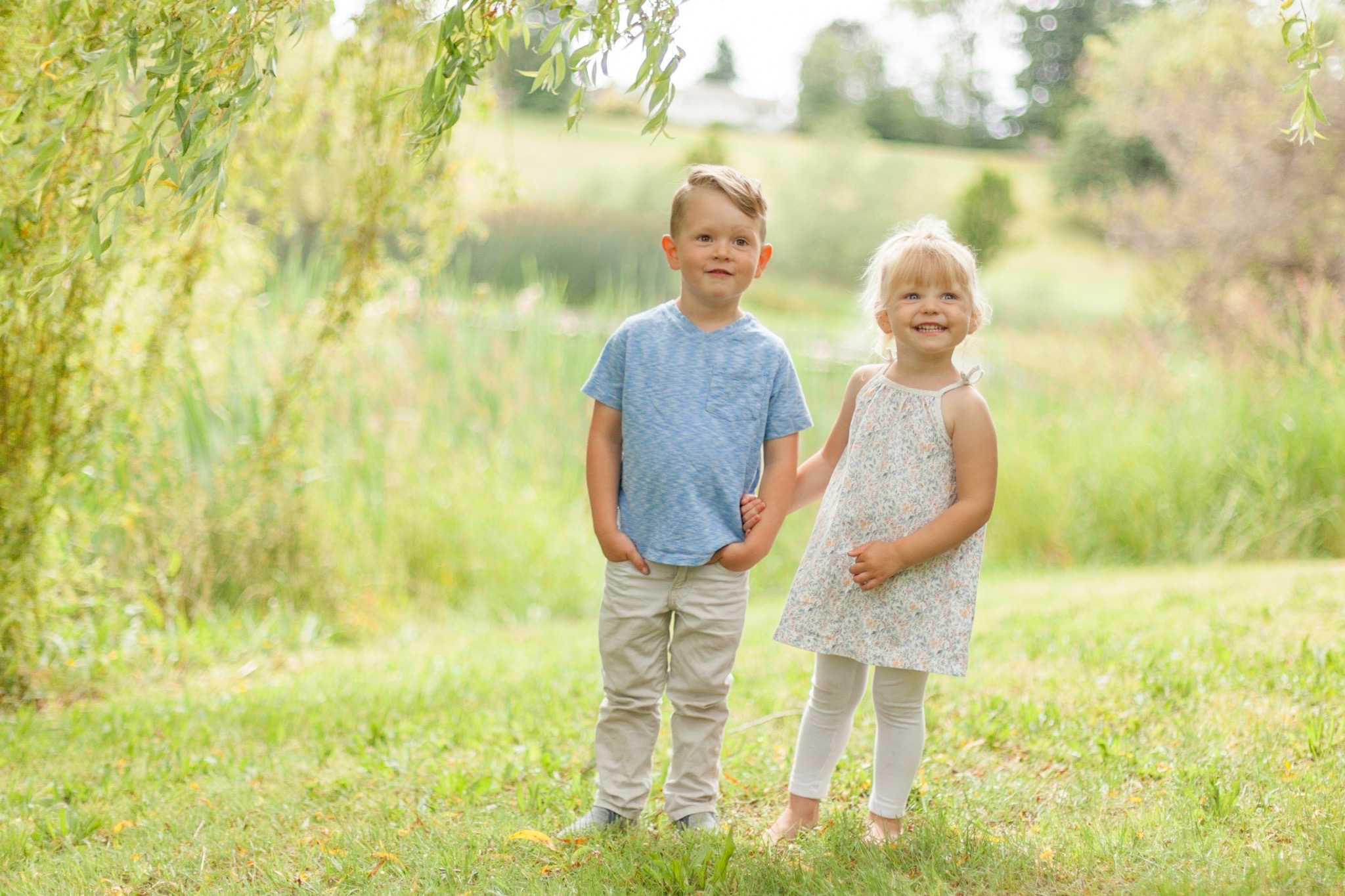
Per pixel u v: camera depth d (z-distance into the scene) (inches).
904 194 1120.2
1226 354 372.5
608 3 83.0
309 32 189.0
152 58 85.4
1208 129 485.7
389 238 319.0
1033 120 1793.8
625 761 108.0
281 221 223.1
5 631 176.9
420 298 339.6
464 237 713.0
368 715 164.1
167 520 226.7
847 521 103.5
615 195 1036.5
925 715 141.3
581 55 83.9
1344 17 433.1
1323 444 316.8
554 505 312.2
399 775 133.2
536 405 343.3
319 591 249.8
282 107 196.2
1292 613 182.9
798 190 1114.7
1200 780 108.6
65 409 172.6
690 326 107.4
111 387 180.1
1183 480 329.1
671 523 103.1
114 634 202.8
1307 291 359.6
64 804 128.0
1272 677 142.1
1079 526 332.8
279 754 147.0
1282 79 455.2
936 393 102.9
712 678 104.8
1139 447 338.6
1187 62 486.6
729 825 108.0
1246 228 452.1
